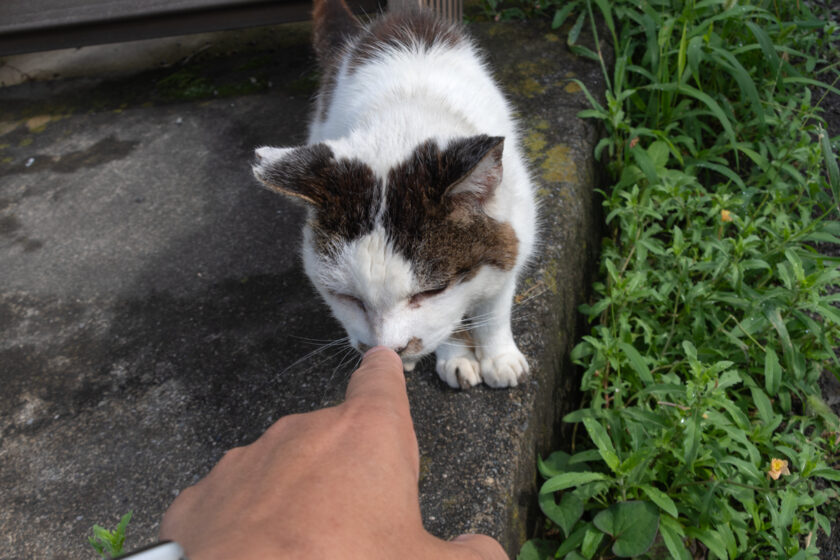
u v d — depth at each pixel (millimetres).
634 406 465
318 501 214
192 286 563
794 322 506
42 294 576
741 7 638
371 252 373
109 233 627
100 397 488
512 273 421
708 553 439
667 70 652
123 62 895
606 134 673
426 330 405
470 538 297
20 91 868
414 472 253
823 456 474
